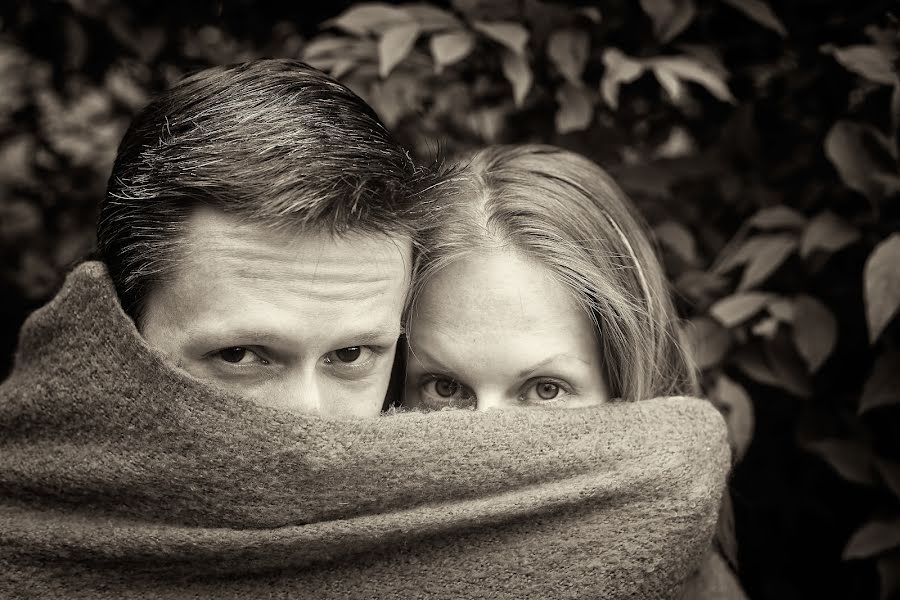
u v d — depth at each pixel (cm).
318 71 82
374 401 81
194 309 71
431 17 122
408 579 75
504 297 85
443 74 139
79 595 74
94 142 193
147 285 73
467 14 123
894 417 118
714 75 122
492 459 77
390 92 127
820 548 130
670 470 80
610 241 96
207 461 71
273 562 73
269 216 69
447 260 85
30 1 152
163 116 76
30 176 191
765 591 133
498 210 89
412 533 74
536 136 141
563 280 87
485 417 79
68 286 74
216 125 72
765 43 133
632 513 78
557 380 90
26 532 75
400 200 76
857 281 120
